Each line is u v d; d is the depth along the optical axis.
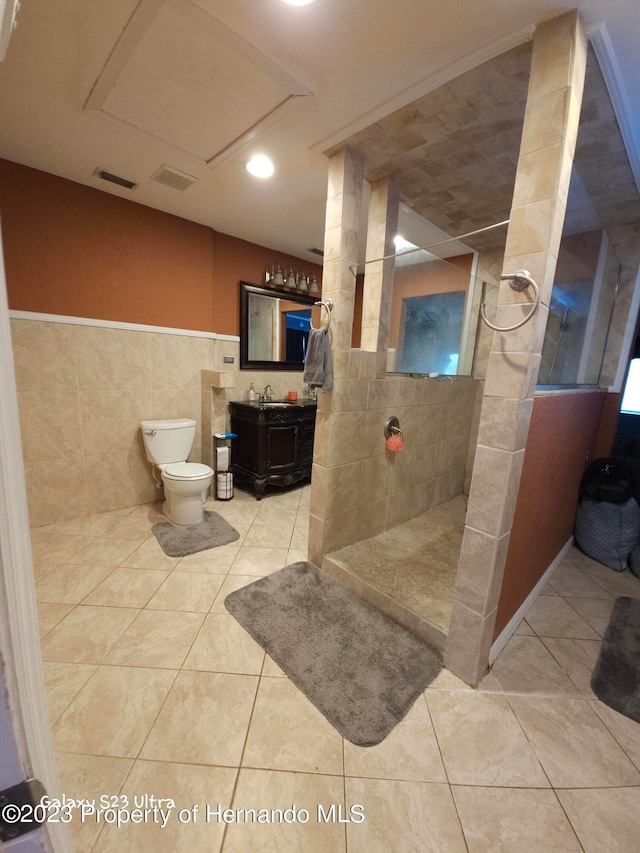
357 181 1.75
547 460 1.58
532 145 1.07
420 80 1.29
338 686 1.30
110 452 2.58
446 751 1.11
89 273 2.32
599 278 2.27
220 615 1.63
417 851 0.88
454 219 2.42
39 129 1.65
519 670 1.42
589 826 0.94
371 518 2.31
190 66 1.26
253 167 1.90
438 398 2.70
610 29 1.04
